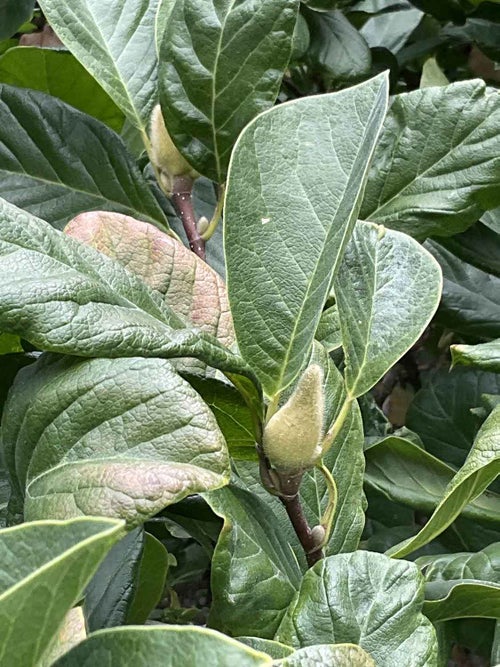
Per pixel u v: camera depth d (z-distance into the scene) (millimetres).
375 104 233
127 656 135
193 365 223
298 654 160
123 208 330
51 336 176
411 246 263
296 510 225
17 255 183
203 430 171
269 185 232
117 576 257
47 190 324
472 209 323
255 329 219
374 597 220
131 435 173
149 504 158
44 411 182
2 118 321
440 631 292
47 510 165
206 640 133
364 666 163
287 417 207
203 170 294
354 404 282
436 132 326
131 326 181
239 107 283
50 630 120
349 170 237
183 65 281
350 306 247
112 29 318
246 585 216
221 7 278
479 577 278
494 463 251
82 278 185
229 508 221
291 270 225
